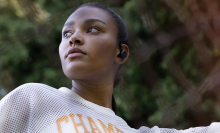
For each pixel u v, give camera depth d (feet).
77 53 3.68
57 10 10.91
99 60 3.78
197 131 4.20
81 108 3.63
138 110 11.19
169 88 11.65
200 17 11.16
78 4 8.73
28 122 3.35
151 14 11.00
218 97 11.34
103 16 4.09
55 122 3.32
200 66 12.14
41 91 3.57
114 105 4.41
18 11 11.32
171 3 11.04
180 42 12.33
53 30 10.43
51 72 11.41
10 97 3.46
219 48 11.39
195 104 10.78
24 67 11.44
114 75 4.17
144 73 11.59
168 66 11.02
